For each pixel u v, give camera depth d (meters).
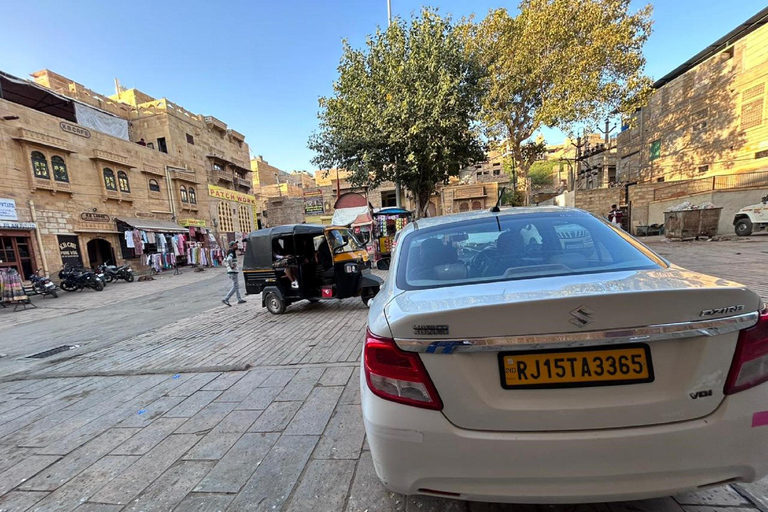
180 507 1.95
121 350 5.50
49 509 2.02
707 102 19.59
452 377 1.34
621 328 1.25
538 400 1.30
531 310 1.28
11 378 4.54
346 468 2.16
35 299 14.22
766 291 5.31
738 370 1.27
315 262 7.39
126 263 21.36
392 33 11.13
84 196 19.36
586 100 13.94
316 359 4.22
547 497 1.30
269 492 2.01
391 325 1.44
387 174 12.51
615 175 32.03
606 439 1.25
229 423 2.84
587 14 13.59
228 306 9.08
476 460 1.31
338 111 12.41
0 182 15.54
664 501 1.70
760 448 1.27
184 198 27.19
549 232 2.12
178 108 29.47
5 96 20.69
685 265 8.13
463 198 31.38
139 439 2.72
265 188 48.22
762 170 16.78
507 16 14.75
